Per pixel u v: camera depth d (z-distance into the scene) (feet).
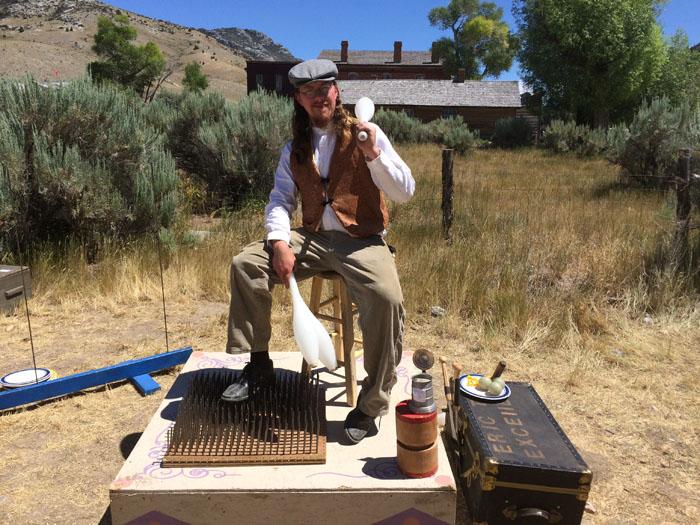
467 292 17.48
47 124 21.85
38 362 13.83
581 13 113.60
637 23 111.55
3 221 19.47
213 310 17.52
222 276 19.42
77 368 13.52
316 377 10.53
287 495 7.44
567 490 7.28
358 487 7.47
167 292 18.63
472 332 15.80
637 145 41.96
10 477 9.37
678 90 120.47
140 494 7.39
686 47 125.49
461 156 70.33
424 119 135.33
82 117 22.43
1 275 16.57
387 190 8.82
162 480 7.55
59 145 20.81
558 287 18.24
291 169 9.32
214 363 11.29
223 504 7.45
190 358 11.51
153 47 176.96
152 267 19.89
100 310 17.35
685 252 18.90
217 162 33.45
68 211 20.97
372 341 8.48
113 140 23.13
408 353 11.85
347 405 9.55
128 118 24.13
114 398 12.02
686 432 11.00
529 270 19.03
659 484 9.45
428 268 18.98
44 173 20.10
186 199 32.07
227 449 8.15
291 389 9.74
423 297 17.67
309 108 8.83
